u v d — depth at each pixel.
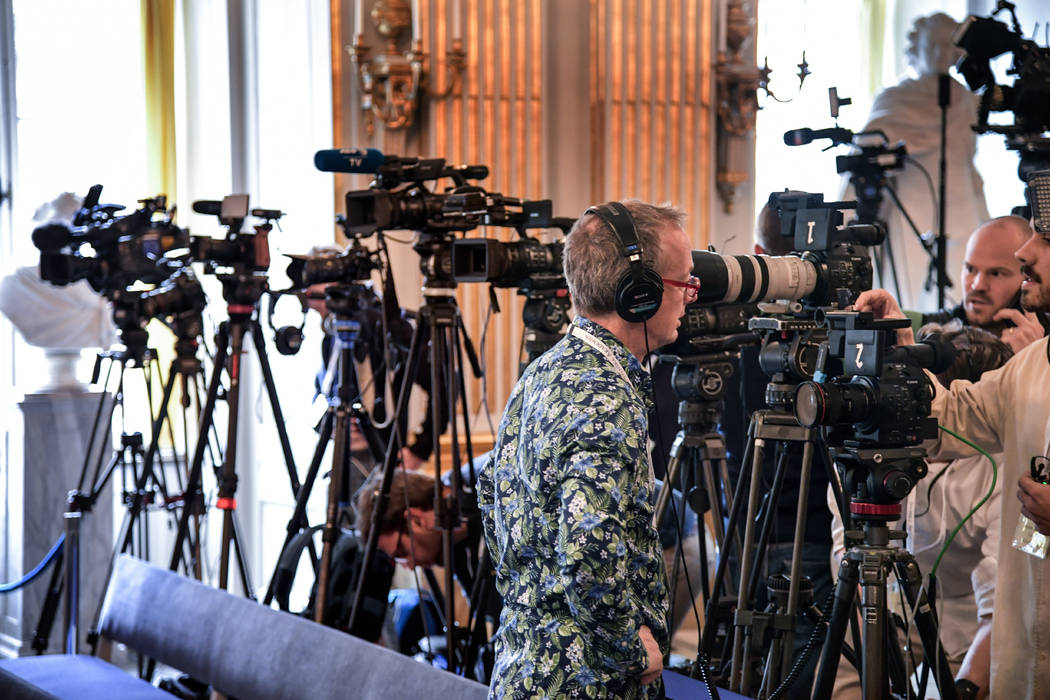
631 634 1.66
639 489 1.69
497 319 4.68
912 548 2.72
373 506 3.15
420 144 4.70
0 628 5.13
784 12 3.42
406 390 3.12
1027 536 2.30
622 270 1.77
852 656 2.36
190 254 3.71
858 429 2.04
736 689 2.41
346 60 4.71
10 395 5.31
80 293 4.97
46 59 5.55
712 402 2.57
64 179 5.60
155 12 5.57
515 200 2.99
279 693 2.90
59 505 5.04
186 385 4.06
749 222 3.74
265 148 5.14
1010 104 2.49
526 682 1.74
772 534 2.87
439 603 3.45
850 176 2.98
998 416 2.48
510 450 1.85
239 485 5.45
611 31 4.31
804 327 2.21
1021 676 2.41
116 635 3.58
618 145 4.30
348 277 3.42
